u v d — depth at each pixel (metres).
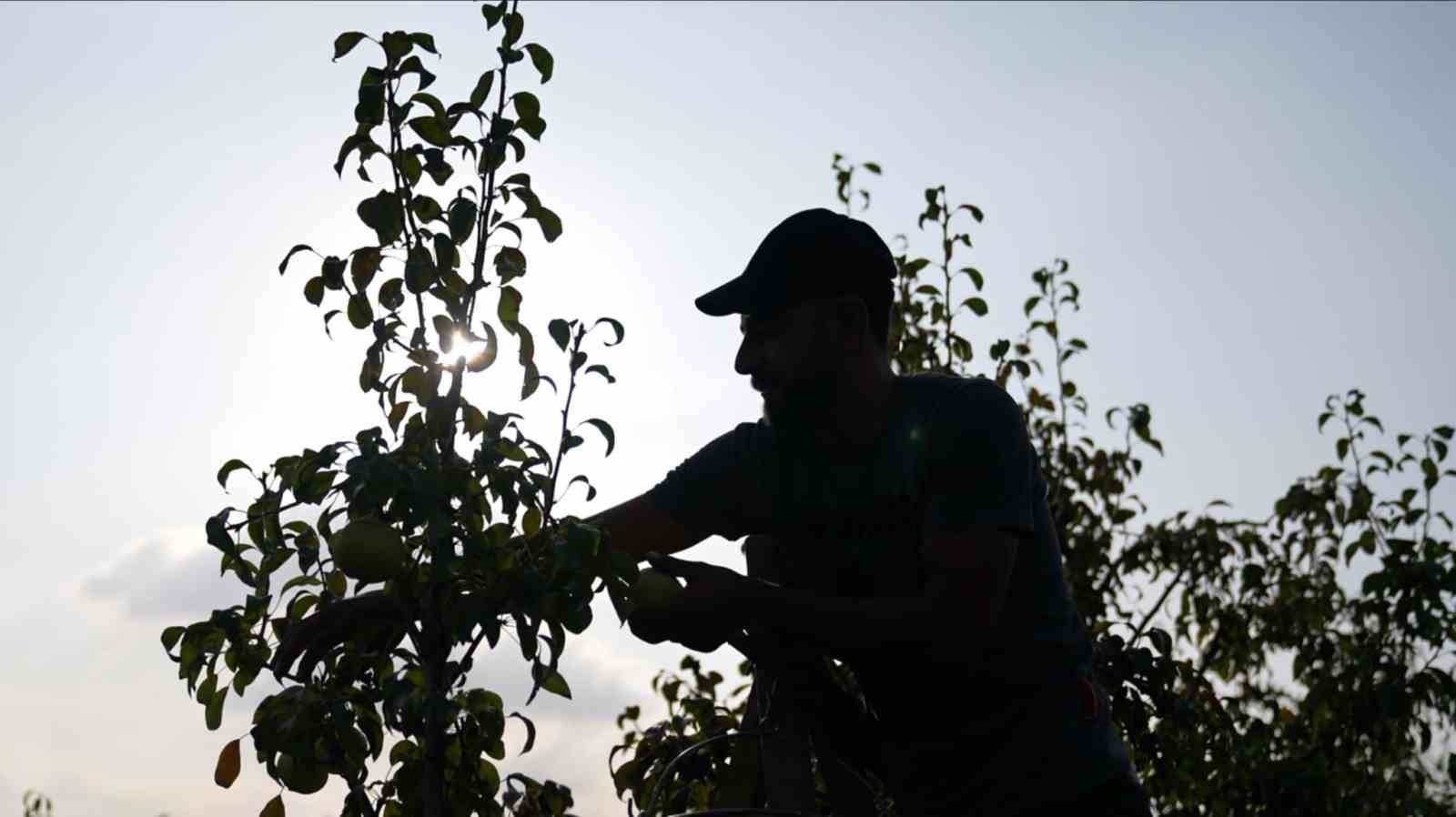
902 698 2.41
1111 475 5.93
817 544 2.44
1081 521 5.88
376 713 2.23
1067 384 5.95
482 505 2.18
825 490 2.39
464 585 2.16
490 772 2.20
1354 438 5.86
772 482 2.45
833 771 2.45
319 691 2.19
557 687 2.17
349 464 2.06
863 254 2.36
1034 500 2.46
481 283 2.29
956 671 2.34
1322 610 5.87
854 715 2.49
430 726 2.09
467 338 2.25
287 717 2.12
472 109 2.34
